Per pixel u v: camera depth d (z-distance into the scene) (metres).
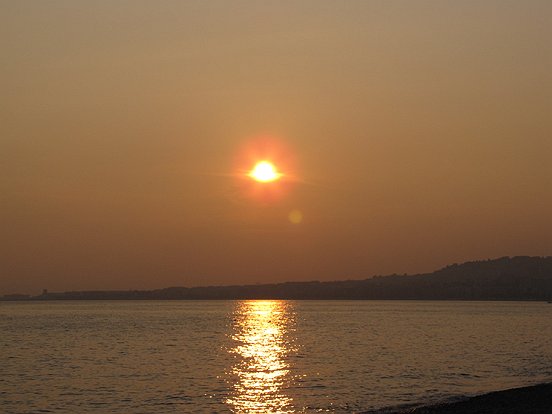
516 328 156.38
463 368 77.00
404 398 56.44
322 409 51.72
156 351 99.50
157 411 51.84
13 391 60.97
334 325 175.38
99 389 61.97
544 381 66.50
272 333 142.25
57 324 181.88
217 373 73.12
